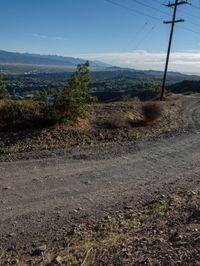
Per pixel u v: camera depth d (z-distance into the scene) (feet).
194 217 26.50
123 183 37.73
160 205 31.40
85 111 65.21
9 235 25.40
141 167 44.01
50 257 22.03
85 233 25.85
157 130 68.03
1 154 44.78
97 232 25.99
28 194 32.76
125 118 69.46
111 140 56.95
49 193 33.40
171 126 73.41
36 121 55.57
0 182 35.09
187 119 85.10
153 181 39.06
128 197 33.94
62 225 27.48
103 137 57.62
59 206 30.81
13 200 31.19
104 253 21.06
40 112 56.65
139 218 28.40
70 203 31.60
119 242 22.89
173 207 30.27
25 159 43.06
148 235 23.76
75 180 37.45
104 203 32.17
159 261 18.89
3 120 53.57
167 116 83.35
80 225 27.37
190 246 20.44
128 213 29.94
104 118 66.54
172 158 49.37
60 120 57.16
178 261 18.62
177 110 98.63
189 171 43.86
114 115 67.87
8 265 21.29
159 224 26.03
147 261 18.97
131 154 49.42
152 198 33.96
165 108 95.04
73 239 24.86
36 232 26.16
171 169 44.14
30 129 53.83
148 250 20.70
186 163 47.37
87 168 41.70
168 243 21.53
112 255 20.58
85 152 47.91
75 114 59.06
